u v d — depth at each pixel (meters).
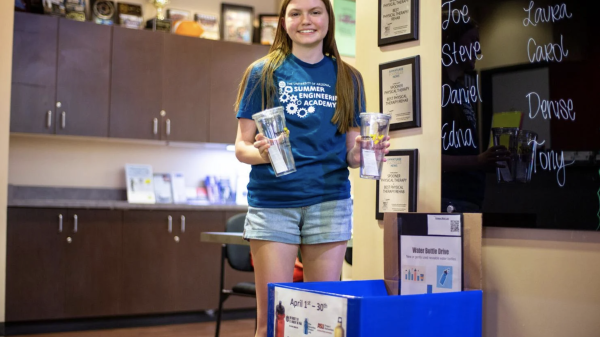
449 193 2.18
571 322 1.93
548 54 1.98
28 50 4.90
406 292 1.97
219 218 5.31
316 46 2.07
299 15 2.03
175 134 5.36
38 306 4.70
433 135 2.25
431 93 2.26
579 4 1.92
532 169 2.00
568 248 1.94
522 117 2.03
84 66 5.07
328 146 2.04
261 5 6.15
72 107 5.02
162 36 5.34
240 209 5.39
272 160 1.85
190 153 5.82
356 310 1.49
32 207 4.71
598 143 1.87
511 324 2.06
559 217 1.94
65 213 4.80
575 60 1.92
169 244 5.13
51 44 4.97
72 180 5.38
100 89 5.12
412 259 1.98
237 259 3.69
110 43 5.16
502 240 2.08
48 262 4.74
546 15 1.98
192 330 4.76
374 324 1.51
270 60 2.07
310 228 2.03
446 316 1.66
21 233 4.68
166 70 5.34
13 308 4.62
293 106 2.02
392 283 2.00
